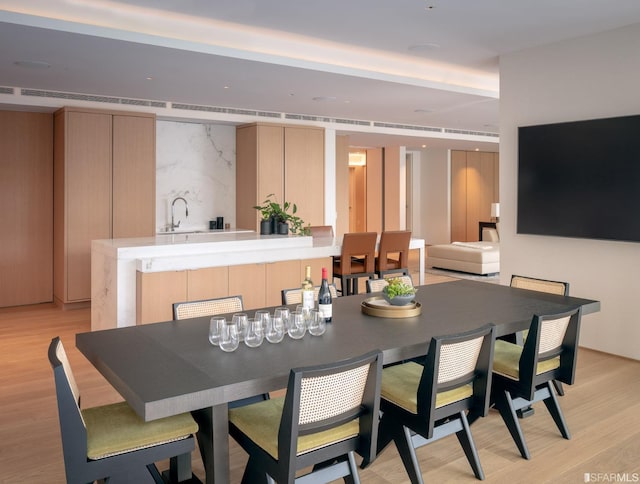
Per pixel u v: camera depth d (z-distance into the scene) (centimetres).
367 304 329
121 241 520
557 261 528
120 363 227
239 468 289
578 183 496
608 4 425
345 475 227
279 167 835
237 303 341
